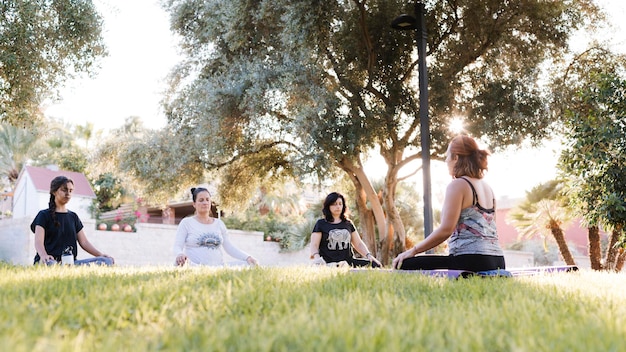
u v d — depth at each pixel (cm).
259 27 1484
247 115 1441
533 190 1839
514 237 4231
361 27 1483
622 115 1046
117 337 176
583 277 473
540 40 1487
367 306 220
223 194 1794
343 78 1482
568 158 1077
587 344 157
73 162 3369
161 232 2191
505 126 1398
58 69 1162
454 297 281
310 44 1351
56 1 1158
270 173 1823
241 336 170
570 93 1445
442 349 154
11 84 1095
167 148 1568
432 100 1454
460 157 458
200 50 1623
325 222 752
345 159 1570
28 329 171
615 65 1522
